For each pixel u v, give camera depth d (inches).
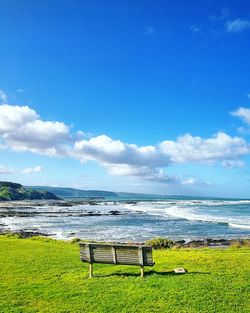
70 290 450.9
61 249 823.1
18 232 1987.0
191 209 4256.9
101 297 420.2
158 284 462.9
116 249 511.8
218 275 509.7
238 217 2876.5
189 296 415.2
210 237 1728.6
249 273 522.3
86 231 2018.9
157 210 4109.3
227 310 373.4
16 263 633.6
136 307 386.6
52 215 3481.8
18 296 431.5
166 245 1117.1
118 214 3459.6
